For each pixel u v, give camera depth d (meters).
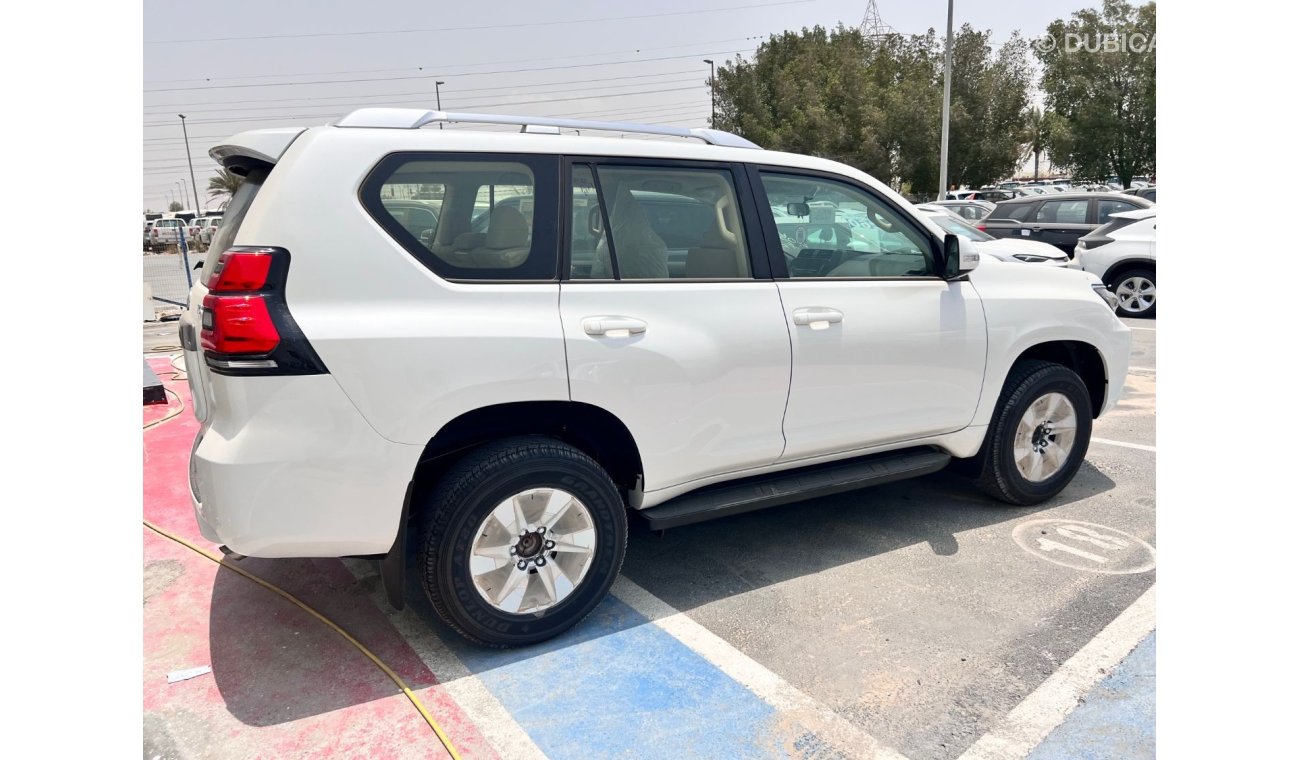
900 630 3.07
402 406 2.54
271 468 2.42
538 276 2.81
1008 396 4.03
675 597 3.36
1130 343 4.48
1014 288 4.01
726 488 3.39
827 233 3.54
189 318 2.84
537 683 2.74
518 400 2.72
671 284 3.05
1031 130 33.34
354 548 2.61
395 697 2.66
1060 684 2.70
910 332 3.59
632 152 3.04
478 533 2.74
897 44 36.88
